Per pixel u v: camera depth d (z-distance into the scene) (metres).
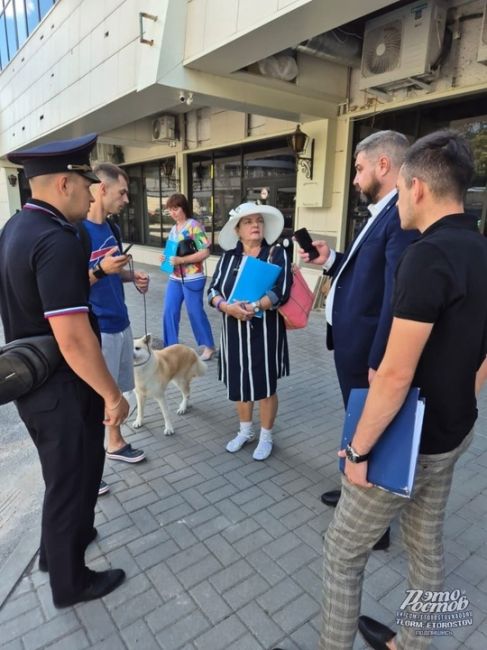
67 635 1.72
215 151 9.40
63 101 8.00
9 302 1.56
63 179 1.55
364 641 1.68
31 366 1.50
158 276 10.68
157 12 4.82
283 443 3.15
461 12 4.74
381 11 5.06
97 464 1.98
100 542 2.19
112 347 2.63
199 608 1.84
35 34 8.98
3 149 13.70
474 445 3.10
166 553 2.13
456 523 2.34
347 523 1.36
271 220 2.77
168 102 6.10
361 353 1.97
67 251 1.47
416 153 1.22
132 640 1.70
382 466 1.22
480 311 1.16
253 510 2.44
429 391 1.21
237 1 4.15
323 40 5.10
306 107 6.05
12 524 2.37
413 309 1.09
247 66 5.18
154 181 12.05
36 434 1.66
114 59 5.95
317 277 7.14
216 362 4.84
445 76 5.04
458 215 1.19
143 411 3.47
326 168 6.54
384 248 1.83
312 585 1.96
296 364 4.79
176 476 2.75
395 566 2.06
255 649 1.67
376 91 5.42
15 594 1.91
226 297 2.81
